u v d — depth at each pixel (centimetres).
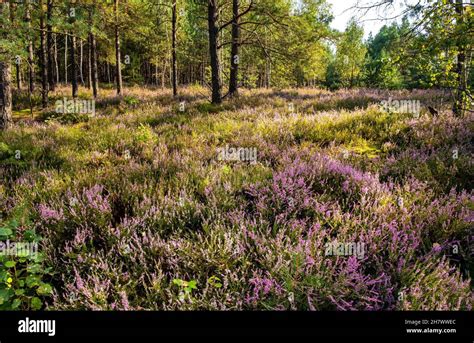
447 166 528
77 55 3456
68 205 434
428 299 264
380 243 327
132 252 329
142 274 290
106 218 396
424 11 516
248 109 1127
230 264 308
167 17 2027
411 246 320
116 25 1700
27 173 561
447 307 246
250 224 365
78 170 573
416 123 756
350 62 2984
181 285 277
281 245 320
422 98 1285
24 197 450
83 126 1062
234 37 1570
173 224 386
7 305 271
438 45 491
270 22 1262
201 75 3575
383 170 526
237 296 274
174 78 1884
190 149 673
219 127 865
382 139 744
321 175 491
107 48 2491
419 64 586
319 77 3844
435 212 378
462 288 265
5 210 430
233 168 563
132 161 605
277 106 1288
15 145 740
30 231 333
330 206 401
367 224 360
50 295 297
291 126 809
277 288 270
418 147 659
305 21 1216
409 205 391
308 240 316
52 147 741
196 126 893
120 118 1126
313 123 837
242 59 2119
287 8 1249
